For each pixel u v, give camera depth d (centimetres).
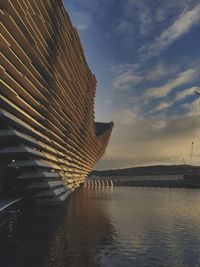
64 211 4488
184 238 2684
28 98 3766
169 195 8450
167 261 1998
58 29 4391
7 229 3000
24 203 4522
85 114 9025
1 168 3756
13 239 2564
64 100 5722
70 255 2097
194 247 2367
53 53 4375
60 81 5053
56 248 2280
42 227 3136
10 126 3256
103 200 6550
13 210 3722
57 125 5784
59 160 6756
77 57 6084
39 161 4488
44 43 3872
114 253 2173
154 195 8369
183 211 4672
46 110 4541
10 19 2700
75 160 9825
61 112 5634
